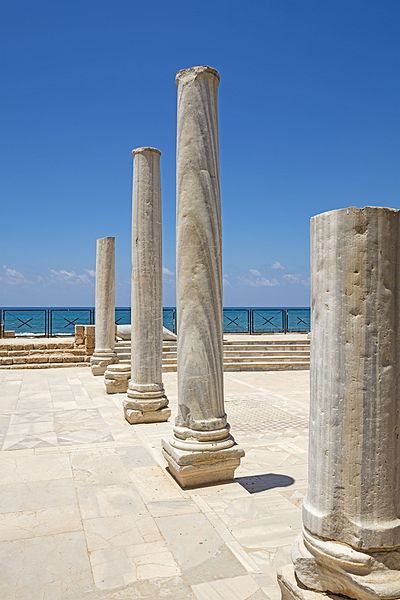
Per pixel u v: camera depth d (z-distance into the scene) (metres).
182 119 6.49
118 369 14.16
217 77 6.57
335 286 3.45
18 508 5.73
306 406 12.23
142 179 10.12
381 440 3.36
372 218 3.37
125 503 5.86
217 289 6.51
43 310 28.59
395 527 3.34
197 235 6.39
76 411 11.56
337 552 3.34
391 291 3.41
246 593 4.03
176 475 6.54
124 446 8.45
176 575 4.29
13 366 19.94
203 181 6.41
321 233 3.56
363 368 3.37
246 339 22.80
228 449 6.46
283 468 7.27
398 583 3.24
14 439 8.95
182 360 6.54
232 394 14.09
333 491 3.44
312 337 3.67
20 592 4.05
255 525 5.25
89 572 4.35
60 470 7.12
